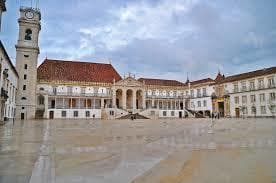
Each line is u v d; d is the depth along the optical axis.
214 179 5.35
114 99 74.12
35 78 59.38
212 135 15.37
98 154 8.60
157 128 23.36
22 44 58.78
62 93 70.06
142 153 8.76
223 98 73.44
